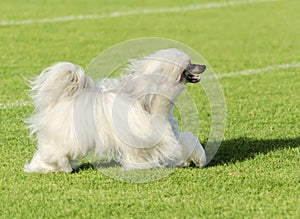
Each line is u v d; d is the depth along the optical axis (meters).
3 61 19.72
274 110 15.16
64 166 10.74
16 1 29.47
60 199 9.76
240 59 20.77
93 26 25.03
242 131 13.45
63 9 28.00
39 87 10.58
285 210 9.35
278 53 21.56
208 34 24.28
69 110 10.41
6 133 13.23
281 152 12.05
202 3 30.17
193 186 10.25
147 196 9.87
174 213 9.26
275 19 27.02
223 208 9.42
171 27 25.30
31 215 9.21
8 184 10.38
